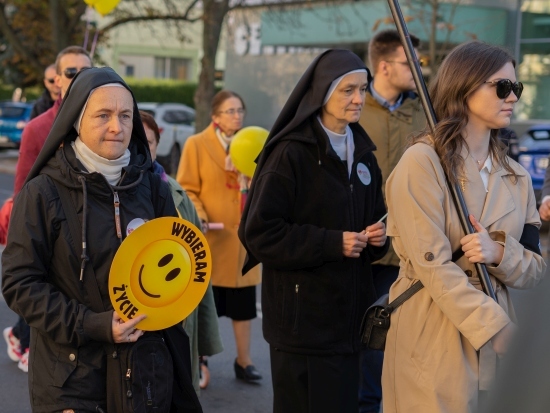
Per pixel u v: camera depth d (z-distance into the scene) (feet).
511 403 8.65
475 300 12.30
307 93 16.60
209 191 24.40
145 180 13.33
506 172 13.35
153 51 181.16
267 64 109.50
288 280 16.43
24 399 23.06
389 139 21.17
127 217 12.82
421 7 65.16
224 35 120.06
